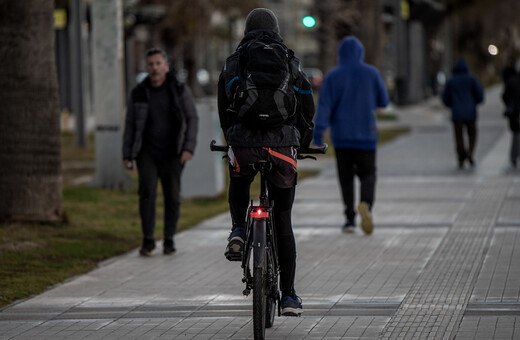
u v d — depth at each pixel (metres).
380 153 45.44
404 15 89.81
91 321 14.16
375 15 71.62
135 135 19.64
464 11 119.94
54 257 19.36
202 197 29.56
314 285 16.38
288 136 12.34
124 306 15.14
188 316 14.38
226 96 12.56
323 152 12.97
